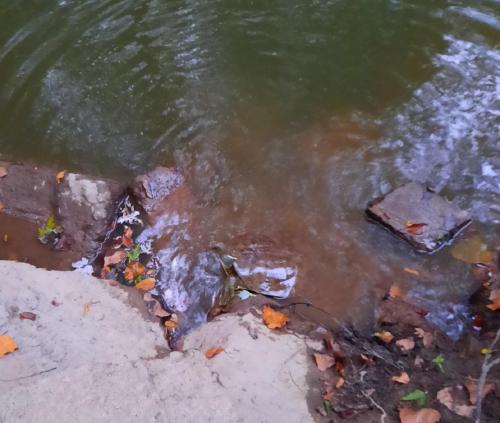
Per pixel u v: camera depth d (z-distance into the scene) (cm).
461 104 235
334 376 148
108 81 259
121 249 193
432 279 177
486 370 133
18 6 306
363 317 168
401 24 278
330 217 199
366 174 212
